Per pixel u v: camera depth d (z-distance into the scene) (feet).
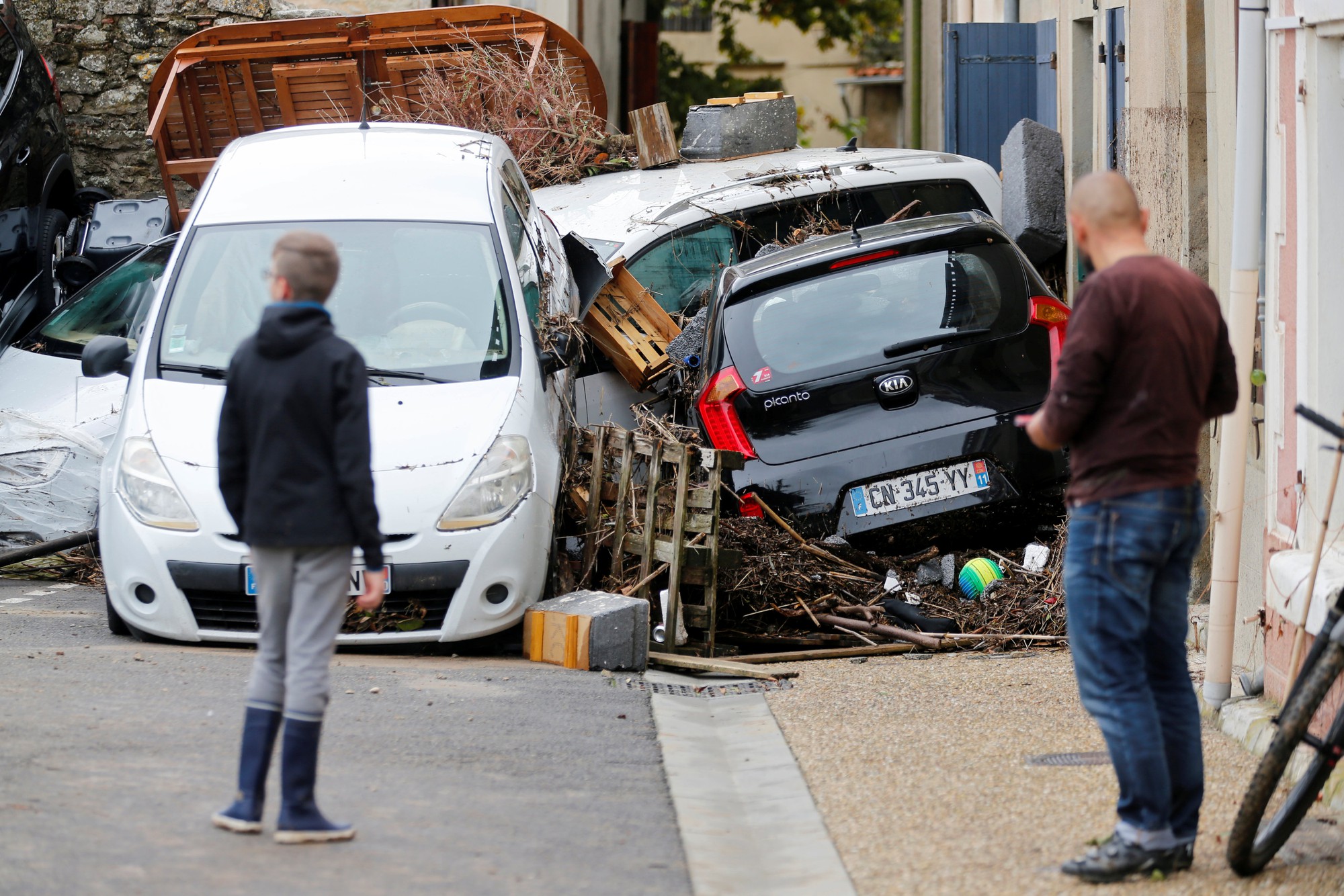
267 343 39.32
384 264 75.92
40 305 118.32
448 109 122.01
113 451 69.05
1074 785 47.09
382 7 157.07
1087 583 38.47
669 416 89.04
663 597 71.31
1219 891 38.14
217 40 123.03
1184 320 37.76
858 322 75.31
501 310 74.23
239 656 63.72
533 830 42.65
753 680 64.85
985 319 74.95
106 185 153.79
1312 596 48.73
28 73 121.49
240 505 40.47
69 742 47.96
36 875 35.78
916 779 48.37
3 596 81.97
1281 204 54.03
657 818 44.80
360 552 64.95
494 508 66.23
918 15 238.68
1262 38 54.70
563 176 119.24
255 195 79.92
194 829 40.06
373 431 67.36
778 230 98.94
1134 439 37.88
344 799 43.78
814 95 444.96
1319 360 51.52
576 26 185.47
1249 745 51.72
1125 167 88.48
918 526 73.00
